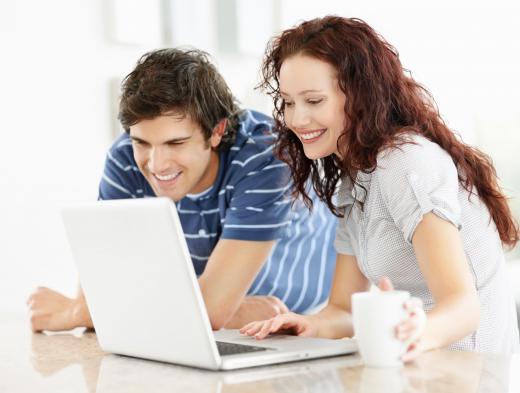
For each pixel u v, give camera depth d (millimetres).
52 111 3041
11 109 2895
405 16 5152
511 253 4723
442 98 5348
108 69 3246
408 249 1681
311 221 2615
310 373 1328
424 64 5273
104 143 3246
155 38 3369
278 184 2074
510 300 1838
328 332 1739
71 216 1543
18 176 2922
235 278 2035
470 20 5434
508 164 5367
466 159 1740
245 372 1355
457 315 1421
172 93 1920
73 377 1395
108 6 3229
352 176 1698
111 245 1469
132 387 1293
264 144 2129
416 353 1348
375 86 1655
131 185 2211
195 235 2258
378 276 1748
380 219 1669
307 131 1699
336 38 1660
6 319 2191
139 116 1931
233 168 2129
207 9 3604
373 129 1645
